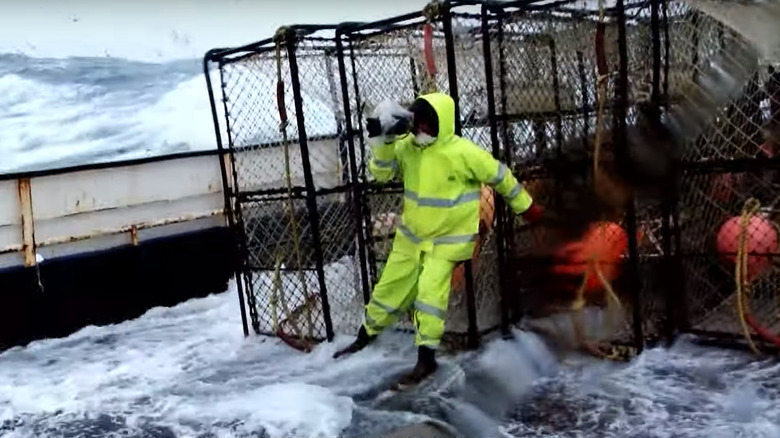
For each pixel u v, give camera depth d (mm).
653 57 4137
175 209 6242
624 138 4184
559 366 4359
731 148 4297
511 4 4402
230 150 5195
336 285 5324
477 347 4574
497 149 4500
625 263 4484
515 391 4039
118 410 4121
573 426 3564
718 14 4137
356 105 4906
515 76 4723
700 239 4457
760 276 4359
